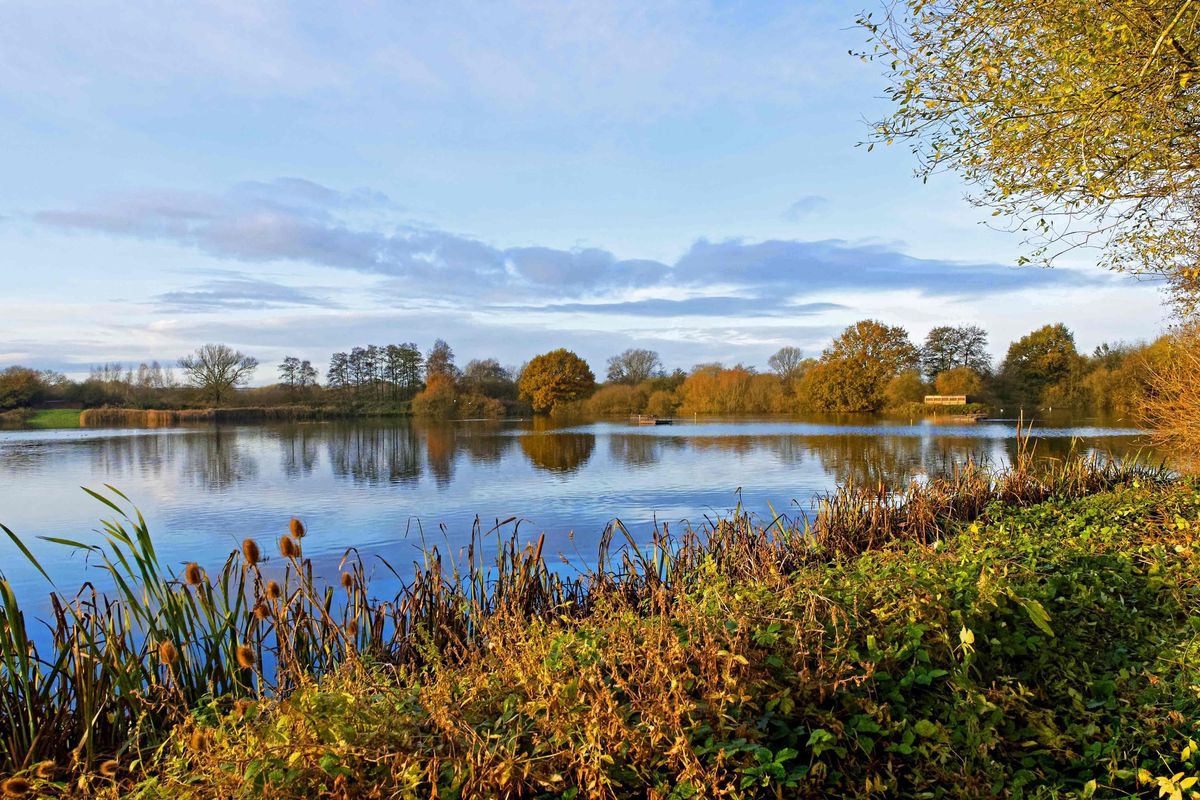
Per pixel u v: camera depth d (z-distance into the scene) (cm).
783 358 8338
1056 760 308
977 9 627
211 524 1459
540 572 627
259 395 8044
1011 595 393
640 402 7625
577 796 266
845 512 871
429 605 551
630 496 1770
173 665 397
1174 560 557
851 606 376
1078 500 947
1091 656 404
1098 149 618
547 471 2383
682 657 321
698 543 730
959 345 7244
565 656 329
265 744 270
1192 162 635
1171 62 564
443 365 8756
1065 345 5869
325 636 473
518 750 279
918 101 696
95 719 379
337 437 4516
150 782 277
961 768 290
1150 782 282
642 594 603
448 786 260
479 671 362
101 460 2919
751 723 294
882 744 304
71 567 1091
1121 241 827
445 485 2042
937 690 331
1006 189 686
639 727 280
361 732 271
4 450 3462
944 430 4284
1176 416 1148
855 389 6488
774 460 2647
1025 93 628
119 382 7219
